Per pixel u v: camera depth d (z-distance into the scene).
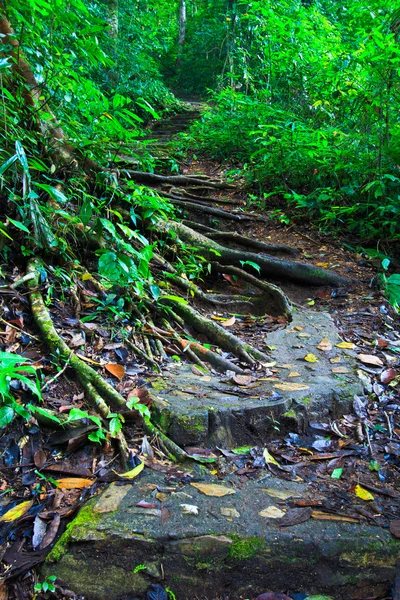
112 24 9.85
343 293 4.16
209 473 2.17
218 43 12.85
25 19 3.34
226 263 4.34
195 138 8.12
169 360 2.99
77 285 3.27
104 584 1.78
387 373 2.95
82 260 3.59
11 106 3.55
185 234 4.39
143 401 2.46
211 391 2.62
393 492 2.09
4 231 3.00
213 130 7.75
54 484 2.08
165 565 1.79
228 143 7.41
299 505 1.98
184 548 1.79
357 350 3.24
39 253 3.30
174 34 20.94
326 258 4.72
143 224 4.23
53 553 1.79
